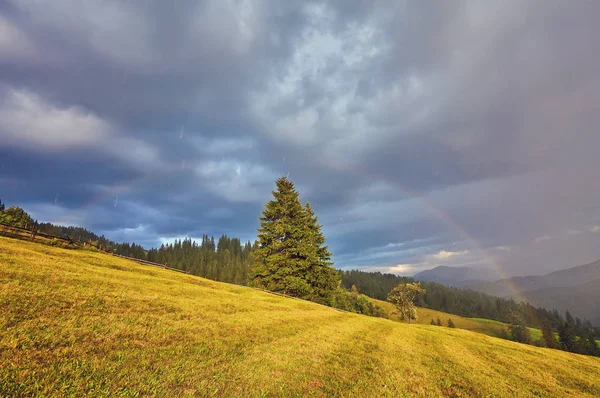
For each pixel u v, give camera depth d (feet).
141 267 101.35
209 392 21.38
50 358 21.77
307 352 37.45
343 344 46.68
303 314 74.84
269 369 28.71
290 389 24.97
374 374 32.91
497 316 473.67
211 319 44.96
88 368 21.52
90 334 28.25
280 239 156.35
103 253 126.93
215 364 27.27
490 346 72.18
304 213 166.30
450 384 34.22
